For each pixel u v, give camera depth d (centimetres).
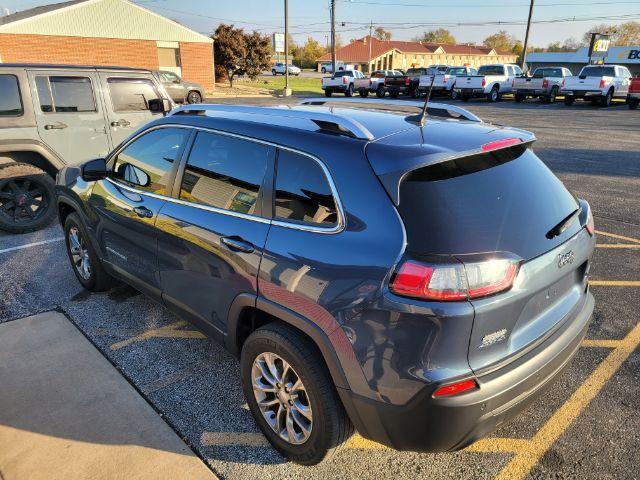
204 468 251
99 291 442
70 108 630
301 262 223
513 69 3005
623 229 635
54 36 2689
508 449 268
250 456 261
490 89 2827
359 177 214
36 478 242
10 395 302
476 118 290
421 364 193
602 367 341
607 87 2450
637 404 303
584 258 255
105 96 659
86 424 279
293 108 297
